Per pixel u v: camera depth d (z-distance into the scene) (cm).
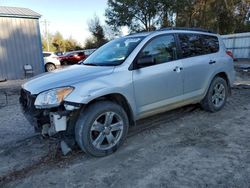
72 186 296
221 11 3089
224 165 323
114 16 2981
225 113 534
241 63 1723
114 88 359
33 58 1444
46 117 345
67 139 362
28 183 307
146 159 349
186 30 485
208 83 506
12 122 545
